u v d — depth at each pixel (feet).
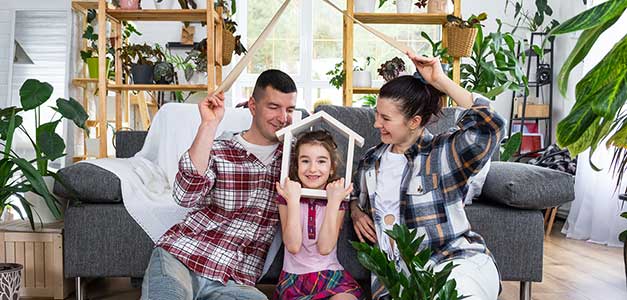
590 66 15.43
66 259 7.72
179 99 16.97
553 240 14.51
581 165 15.03
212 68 11.48
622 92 2.68
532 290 9.44
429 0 12.18
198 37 20.07
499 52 14.20
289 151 6.34
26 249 8.34
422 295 4.30
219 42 12.24
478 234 6.97
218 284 6.40
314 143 6.40
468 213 7.48
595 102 2.68
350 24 12.16
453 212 6.34
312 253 6.45
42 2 15.67
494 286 6.11
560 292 9.33
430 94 6.29
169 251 6.38
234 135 6.88
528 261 7.52
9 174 7.91
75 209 7.68
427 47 20.56
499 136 5.94
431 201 6.31
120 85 11.35
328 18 20.65
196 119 8.92
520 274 7.53
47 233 8.30
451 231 6.30
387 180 6.52
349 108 8.29
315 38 20.70
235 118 8.93
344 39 12.89
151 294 5.65
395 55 20.62
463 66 14.33
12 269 7.41
